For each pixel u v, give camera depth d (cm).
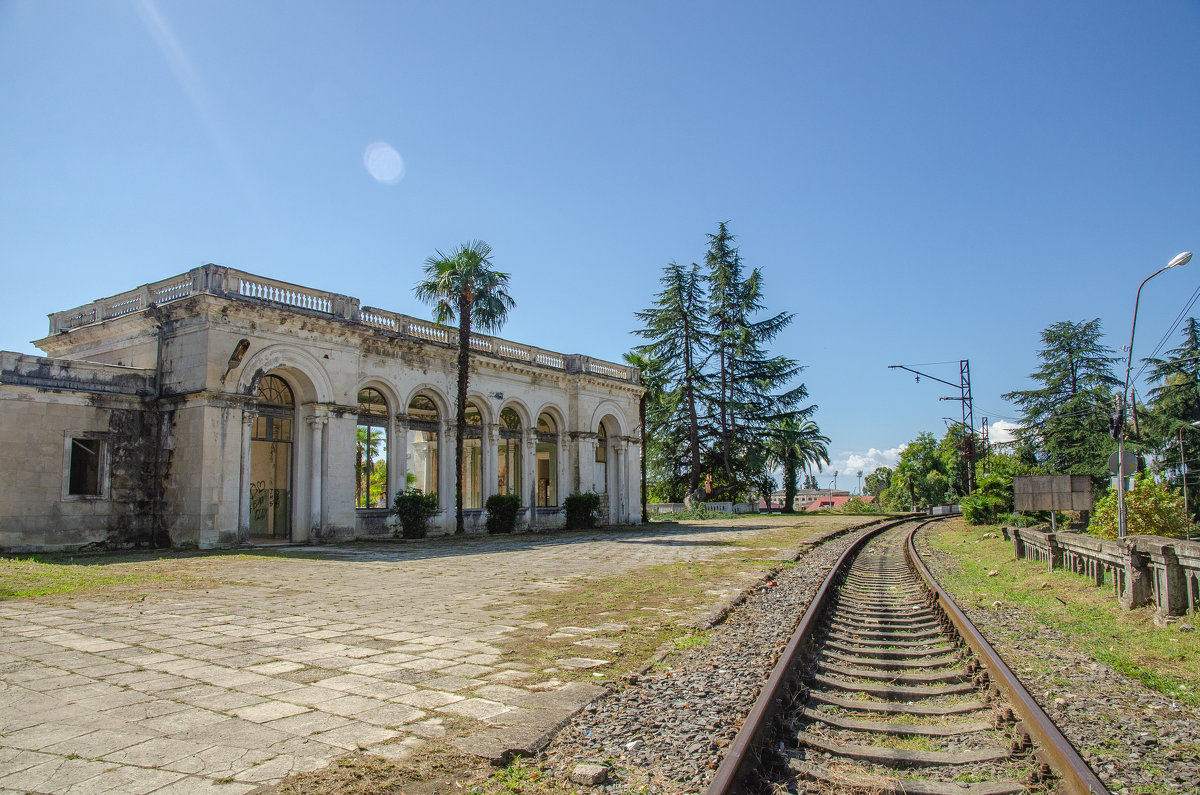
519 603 1145
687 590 1293
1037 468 4744
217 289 2167
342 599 1175
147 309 2269
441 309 2916
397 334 2786
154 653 770
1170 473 4362
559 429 3691
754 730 485
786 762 477
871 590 1378
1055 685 696
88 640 834
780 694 600
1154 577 980
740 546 2275
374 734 523
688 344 5178
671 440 5238
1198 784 462
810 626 875
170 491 2178
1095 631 940
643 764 478
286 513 2461
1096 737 549
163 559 1823
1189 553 879
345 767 460
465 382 2827
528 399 3466
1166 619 902
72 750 487
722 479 5306
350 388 2530
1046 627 981
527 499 3416
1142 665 753
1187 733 559
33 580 1323
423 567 1684
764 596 1241
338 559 1859
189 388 2161
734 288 5400
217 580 1392
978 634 788
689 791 432
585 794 431
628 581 1423
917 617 1052
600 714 579
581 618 1010
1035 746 489
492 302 2855
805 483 6681
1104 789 392
